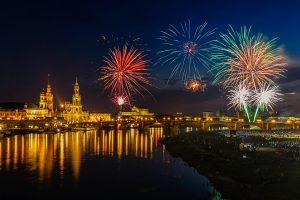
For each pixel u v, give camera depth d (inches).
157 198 3644.2
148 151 7357.3
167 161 5930.1
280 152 6456.7
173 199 3609.7
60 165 5418.3
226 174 4530.0
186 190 3927.2
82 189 3941.9
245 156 5757.9
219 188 3966.5
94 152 7126.0
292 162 5039.4
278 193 3506.4
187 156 6200.8
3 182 4207.7
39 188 3961.6
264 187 3742.6
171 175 4719.5
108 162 5772.6
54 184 4141.2
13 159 6003.9
